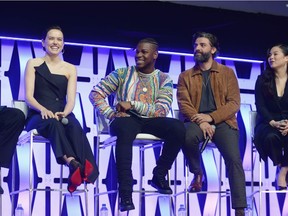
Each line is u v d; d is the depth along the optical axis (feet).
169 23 20.97
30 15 19.40
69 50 19.97
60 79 16.94
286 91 17.99
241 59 21.79
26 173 18.98
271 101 18.10
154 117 16.57
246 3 21.27
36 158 19.17
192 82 17.54
